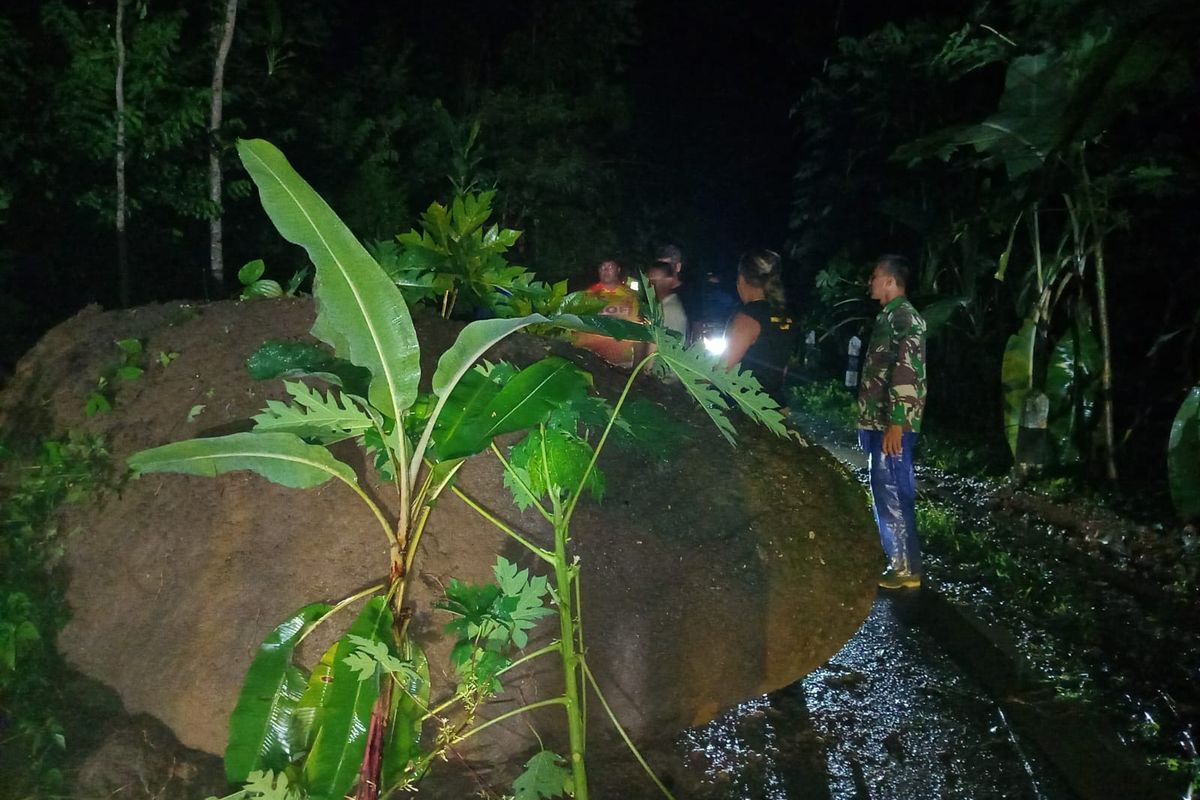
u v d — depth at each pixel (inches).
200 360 183.6
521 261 765.9
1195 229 364.8
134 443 176.2
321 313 127.6
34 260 436.1
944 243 464.4
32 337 416.8
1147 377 386.6
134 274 471.8
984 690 200.2
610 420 132.4
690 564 166.7
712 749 169.5
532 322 122.4
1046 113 263.7
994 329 512.7
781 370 248.1
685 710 162.7
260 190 116.4
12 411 195.2
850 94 647.1
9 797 136.6
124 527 167.5
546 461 127.4
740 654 164.9
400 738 126.8
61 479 173.5
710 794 154.3
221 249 462.3
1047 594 245.3
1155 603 239.5
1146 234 381.1
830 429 554.9
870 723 184.7
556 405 126.3
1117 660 204.2
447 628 134.6
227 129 467.8
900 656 219.5
